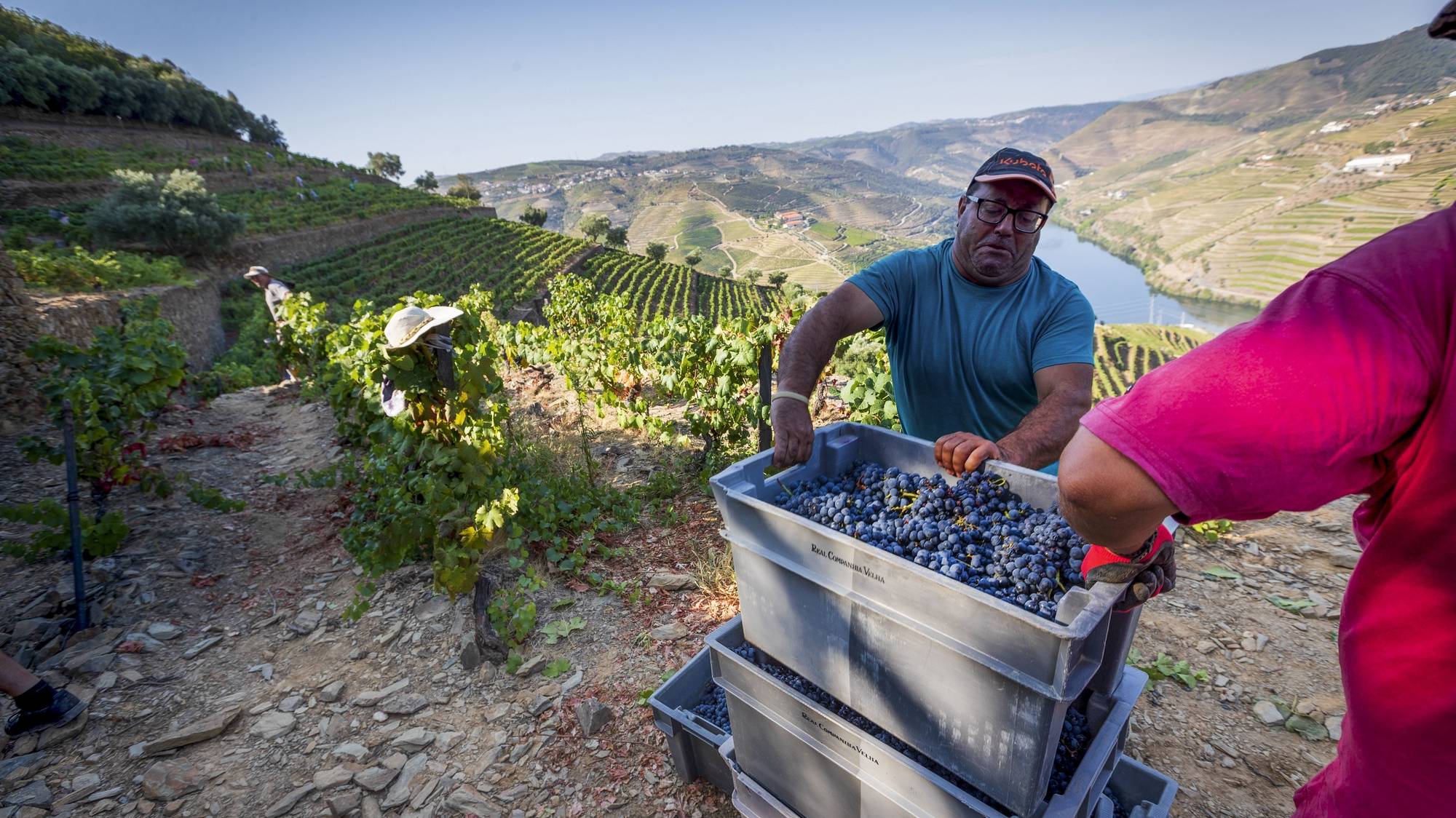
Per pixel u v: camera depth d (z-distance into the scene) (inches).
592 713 123.0
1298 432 25.7
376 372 200.7
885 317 94.0
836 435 87.2
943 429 101.7
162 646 158.1
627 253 4239.7
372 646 154.3
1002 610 51.3
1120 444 29.0
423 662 146.6
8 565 185.9
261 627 166.4
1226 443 26.7
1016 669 52.7
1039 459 77.0
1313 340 25.9
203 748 127.3
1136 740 112.7
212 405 407.2
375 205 2642.7
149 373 231.3
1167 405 28.3
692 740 106.4
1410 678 30.2
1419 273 25.7
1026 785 56.2
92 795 118.1
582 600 163.0
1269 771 106.1
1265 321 28.3
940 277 94.3
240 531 219.0
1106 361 4975.4
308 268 1785.2
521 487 194.1
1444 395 25.2
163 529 214.1
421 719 130.7
